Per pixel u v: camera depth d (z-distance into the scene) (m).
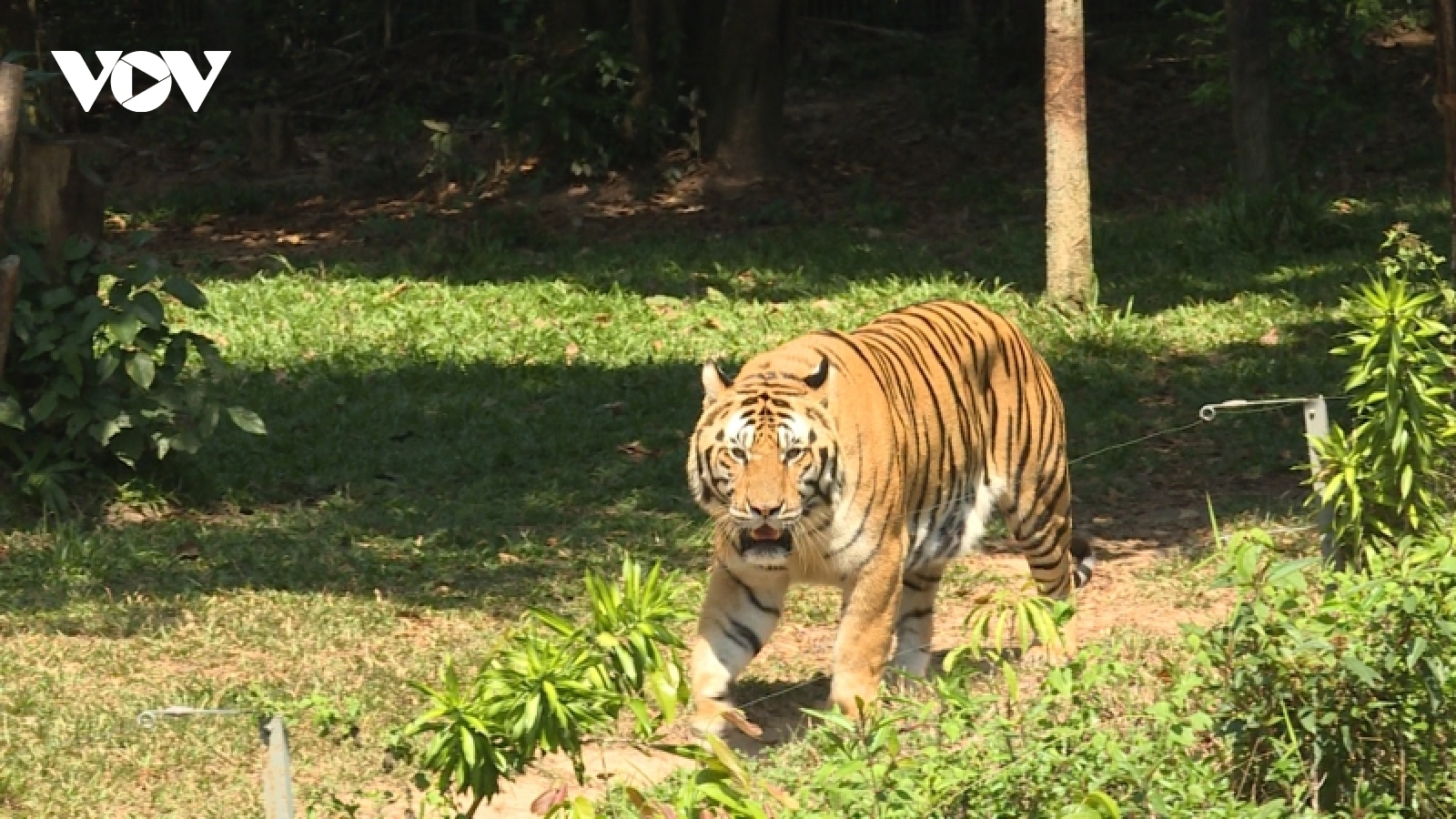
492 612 11.02
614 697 5.12
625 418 15.97
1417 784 6.70
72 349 12.61
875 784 5.60
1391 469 7.79
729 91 27.83
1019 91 31.94
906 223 25.66
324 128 32.56
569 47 28.34
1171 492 14.20
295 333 18.75
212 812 7.82
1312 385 16.75
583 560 12.19
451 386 16.91
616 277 21.58
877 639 8.57
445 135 27.84
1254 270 21.77
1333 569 8.05
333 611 10.86
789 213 25.92
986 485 9.58
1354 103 31.12
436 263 22.38
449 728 5.07
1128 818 5.96
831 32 36.09
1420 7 32.75
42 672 9.61
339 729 8.73
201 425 13.09
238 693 9.15
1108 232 24.06
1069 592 10.21
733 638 8.59
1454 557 6.66
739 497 8.05
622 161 28.11
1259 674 6.55
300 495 13.78
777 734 8.95
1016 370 9.71
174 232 25.97
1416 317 7.71
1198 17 28.00
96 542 11.91
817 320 19.69
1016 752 5.97
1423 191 26.19
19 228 12.72
